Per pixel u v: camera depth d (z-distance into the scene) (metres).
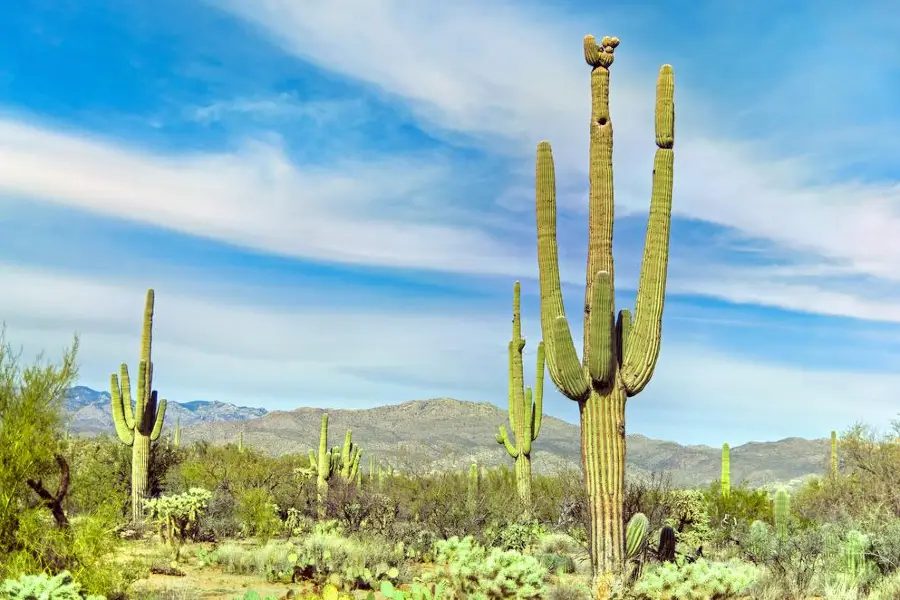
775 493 18.31
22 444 11.07
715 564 10.91
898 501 17.89
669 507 17.89
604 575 11.28
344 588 14.16
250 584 14.28
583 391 12.23
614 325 12.43
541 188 12.92
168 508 18.58
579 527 19.30
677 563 14.30
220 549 16.83
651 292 12.25
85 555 11.27
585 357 12.62
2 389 11.34
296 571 15.16
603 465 12.16
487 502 20.34
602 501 12.12
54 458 11.70
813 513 20.48
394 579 14.66
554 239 12.88
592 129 12.92
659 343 12.28
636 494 17.33
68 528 11.55
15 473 11.03
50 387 11.67
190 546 19.02
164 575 14.73
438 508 20.25
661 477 18.41
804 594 12.32
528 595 10.50
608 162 12.82
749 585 12.21
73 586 9.95
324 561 15.23
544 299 12.79
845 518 18.02
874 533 14.20
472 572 10.63
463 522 19.36
